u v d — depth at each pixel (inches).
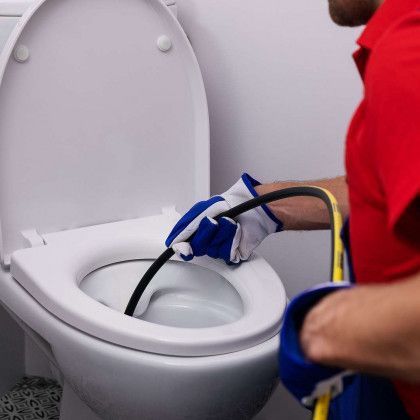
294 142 60.7
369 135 22.9
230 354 41.1
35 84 50.3
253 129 62.3
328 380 19.9
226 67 62.0
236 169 64.4
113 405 43.6
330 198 32.5
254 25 59.6
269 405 62.9
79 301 43.9
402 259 24.6
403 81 20.9
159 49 54.3
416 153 20.1
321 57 57.5
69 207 53.9
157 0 52.7
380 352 18.0
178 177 57.6
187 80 55.9
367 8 29.7
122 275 53.4
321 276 62.3
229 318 51.9
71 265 48.9
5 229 51.6
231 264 50.0
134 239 53.3
